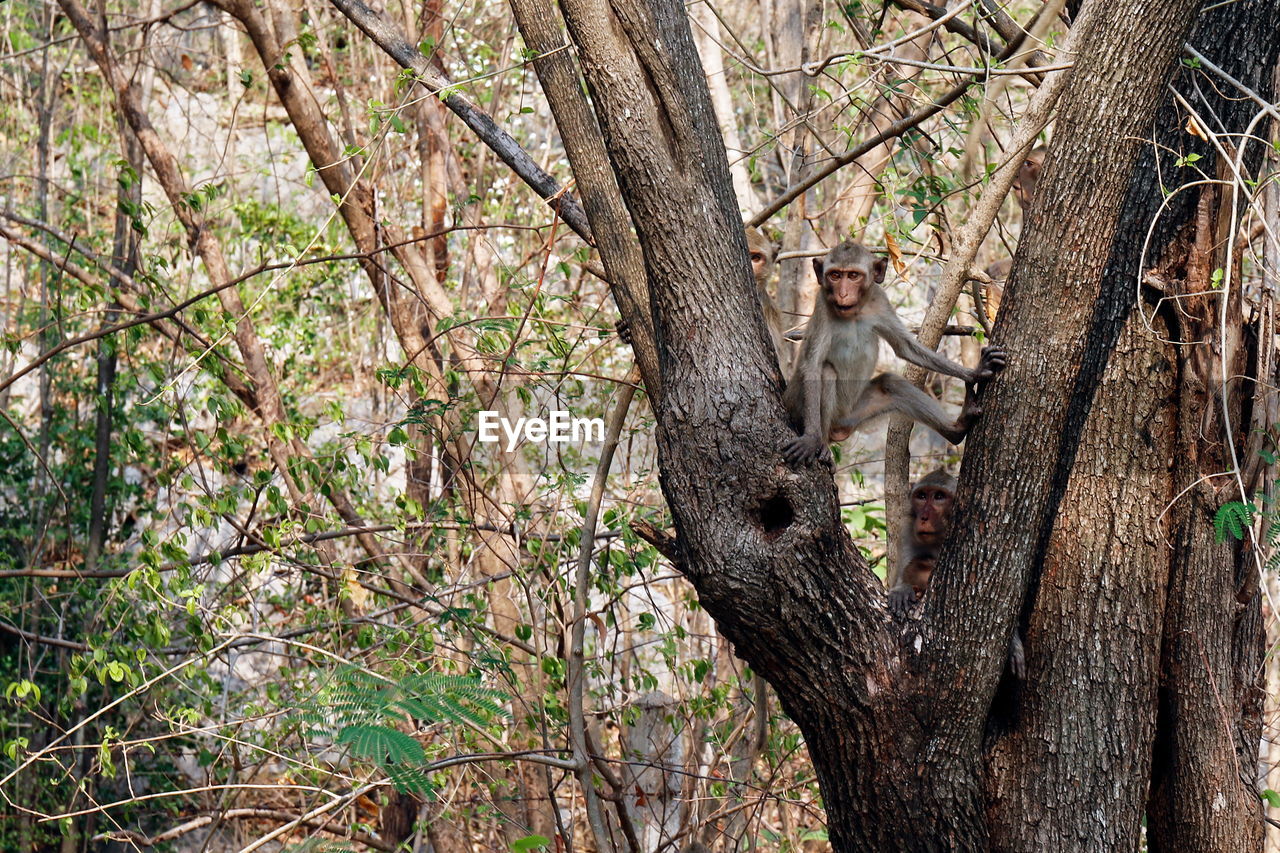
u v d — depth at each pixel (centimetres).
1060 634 654
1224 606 672
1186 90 683
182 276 1552
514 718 945
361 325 1728
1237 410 674
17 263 1522
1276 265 768
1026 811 643
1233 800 674
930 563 821
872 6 1162
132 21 1552
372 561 1161
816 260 764
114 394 1142
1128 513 659
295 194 1867
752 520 607
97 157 1528
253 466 1436
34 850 1235
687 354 611
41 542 1174
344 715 460
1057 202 607
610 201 670
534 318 915
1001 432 615
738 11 1769
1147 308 669
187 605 950
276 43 1123
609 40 604
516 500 1071
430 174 1295
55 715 1221
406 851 1034
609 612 1002
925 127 1120
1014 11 1111
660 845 944
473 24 1441
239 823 1251
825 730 636
